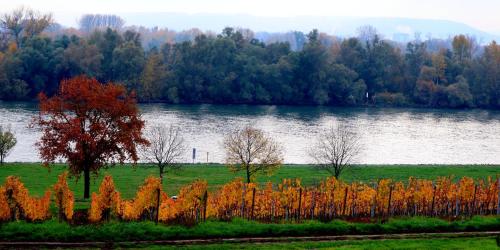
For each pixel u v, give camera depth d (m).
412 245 61.16
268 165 102.06
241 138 154.50
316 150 156.88
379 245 60.88
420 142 188.62
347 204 76.50
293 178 108.81
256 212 73.06
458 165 134.88
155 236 60.94
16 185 65.19
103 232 60.16
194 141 169.50
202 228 63.28
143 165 121.56
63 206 65.75
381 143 184.62
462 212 81.31
